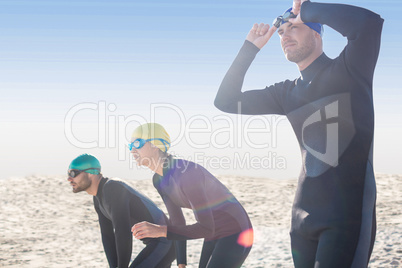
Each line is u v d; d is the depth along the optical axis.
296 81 3.68
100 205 4.80
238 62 3.96
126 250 4.45
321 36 3.52
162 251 4.63
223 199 4.25
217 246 4.21
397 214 10.19
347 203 3.14
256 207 12.30
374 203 3.25
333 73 3.30
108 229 5.00
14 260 7.52
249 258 7.52
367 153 3.22
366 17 3.16
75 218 11.12
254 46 3.91
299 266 3.38
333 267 3.06
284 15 3.55
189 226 3.92
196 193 3.96
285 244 8.25
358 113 3.23
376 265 6.57
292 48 3.49
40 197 13.22
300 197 3.41
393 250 7.27
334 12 3.24
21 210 11.84
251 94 3.96
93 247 8.58
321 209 3.22
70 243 8.81
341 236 3.10
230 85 3.97
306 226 3.29
